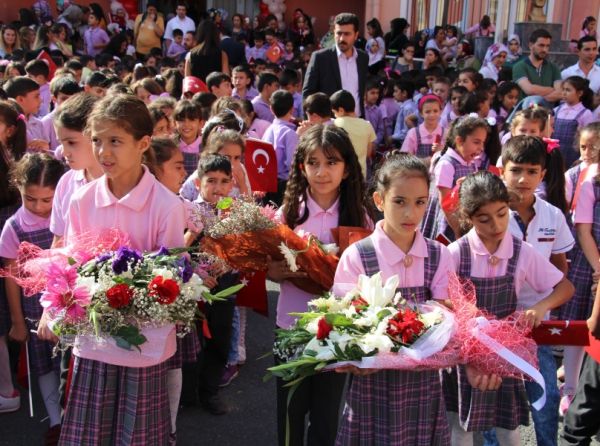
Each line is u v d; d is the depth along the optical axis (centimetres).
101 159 245
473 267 274
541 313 264
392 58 1391
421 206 246
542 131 445
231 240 276
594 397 291
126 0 1858
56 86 593
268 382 409
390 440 238
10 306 329
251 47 1627
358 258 256
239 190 411
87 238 250
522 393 272
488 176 271
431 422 247
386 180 247
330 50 721
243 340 422
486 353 234
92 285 232
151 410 247
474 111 678
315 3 1936
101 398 243
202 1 1977
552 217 329
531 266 276
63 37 1323
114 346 237
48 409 333
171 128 526
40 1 1712
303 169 291
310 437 278
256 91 958
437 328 229
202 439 348
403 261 255
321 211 290
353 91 729
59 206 299
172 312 236
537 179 322
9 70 840
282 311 291
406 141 675
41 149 512
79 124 286
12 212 371
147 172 262
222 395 392
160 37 1530
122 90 469
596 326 267
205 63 880
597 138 394
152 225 257
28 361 331
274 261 279
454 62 1300
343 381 275
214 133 420
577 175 415
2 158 370
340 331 231
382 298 237
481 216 267
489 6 1406
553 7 1297
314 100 597
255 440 349
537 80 844
